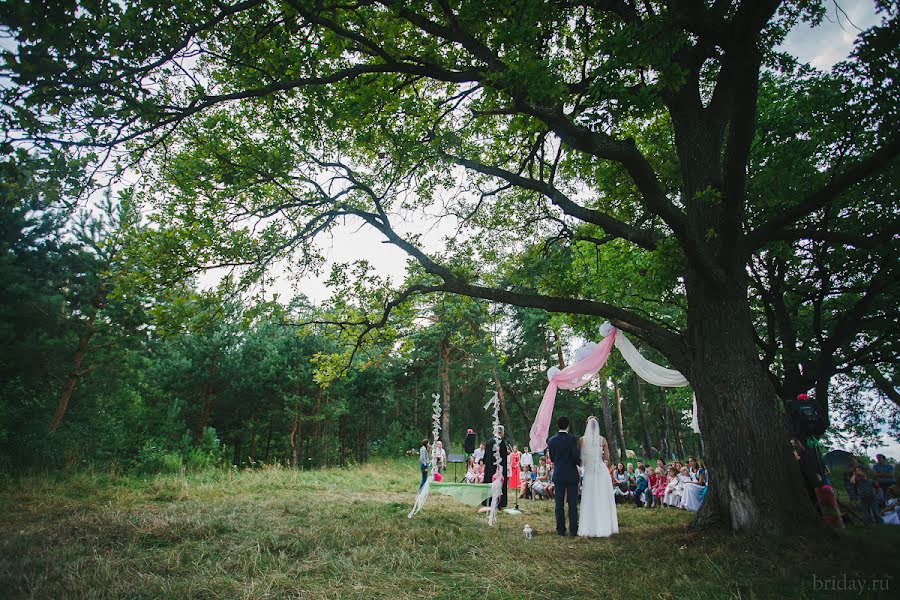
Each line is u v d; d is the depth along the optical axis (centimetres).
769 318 1223
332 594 436
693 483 1239
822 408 1159
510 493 1572
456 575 511
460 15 716
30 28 460
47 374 1514
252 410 2888
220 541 648
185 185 886
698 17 568
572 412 4406
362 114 855
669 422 4144
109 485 1277
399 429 4122
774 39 859
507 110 703
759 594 417
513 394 4150
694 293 768
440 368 3200
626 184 1106
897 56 545
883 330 1152
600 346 1156
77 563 508
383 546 621
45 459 1405
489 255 1209
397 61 819
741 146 583
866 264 1108
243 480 1564
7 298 1391
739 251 705
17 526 736
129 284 873
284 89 745
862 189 1041
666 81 554
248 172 883
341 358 1119
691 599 414
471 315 2752
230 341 2520
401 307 1115
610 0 685
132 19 540
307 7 744
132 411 2088
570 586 471
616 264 1499
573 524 791
